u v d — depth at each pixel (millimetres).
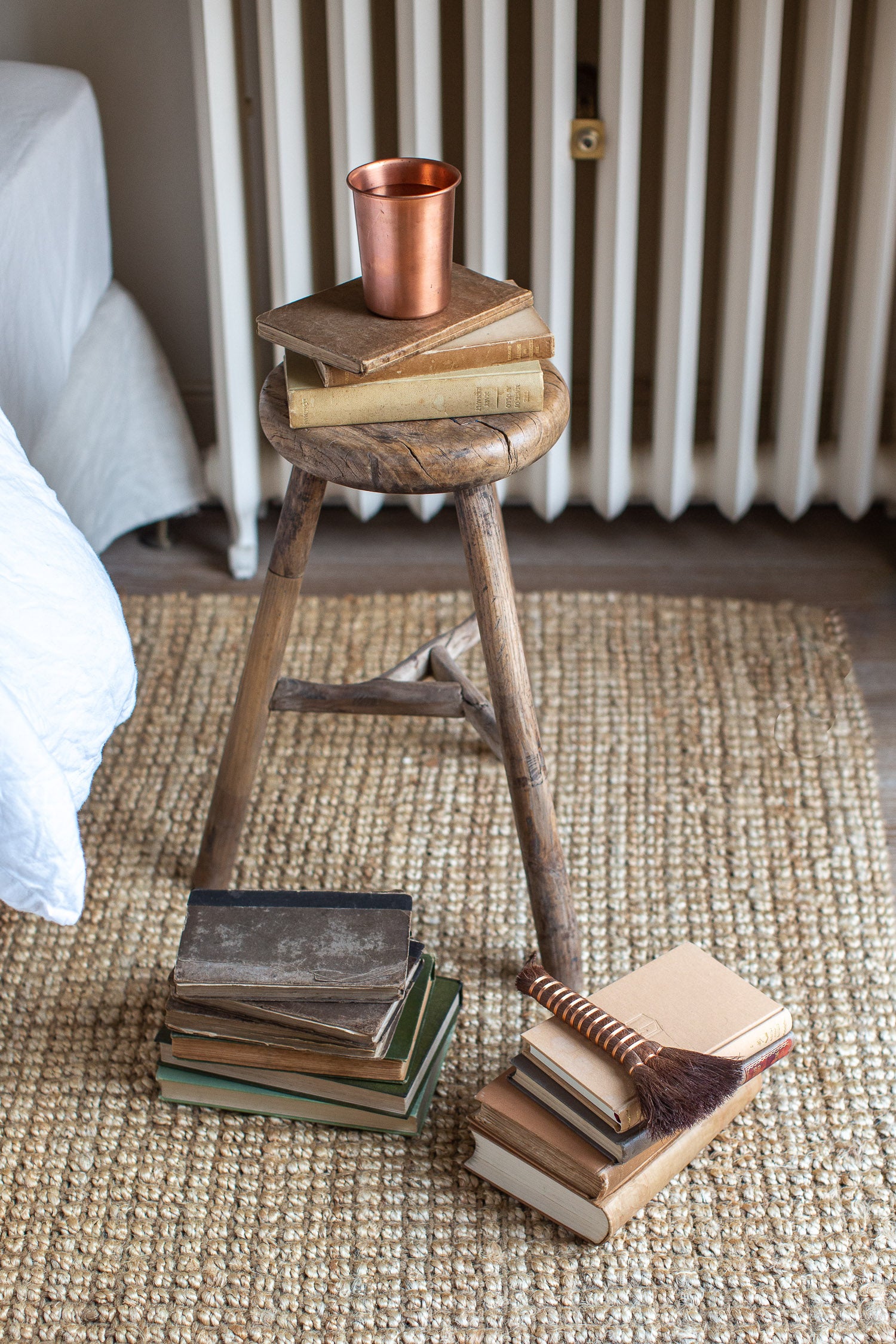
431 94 1411
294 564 1033
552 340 900
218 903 1000
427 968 1014
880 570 1703
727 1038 922
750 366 1546
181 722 1433
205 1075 998
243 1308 894
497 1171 954
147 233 1737
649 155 1674
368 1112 983
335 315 914
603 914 1193
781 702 1458
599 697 1464
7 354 1243
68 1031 1087
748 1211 949
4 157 1269
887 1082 1040
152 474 1653
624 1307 890
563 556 1740
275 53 1365
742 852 1263
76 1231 940
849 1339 870
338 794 1331
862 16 1568
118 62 1614
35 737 780
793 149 1514
